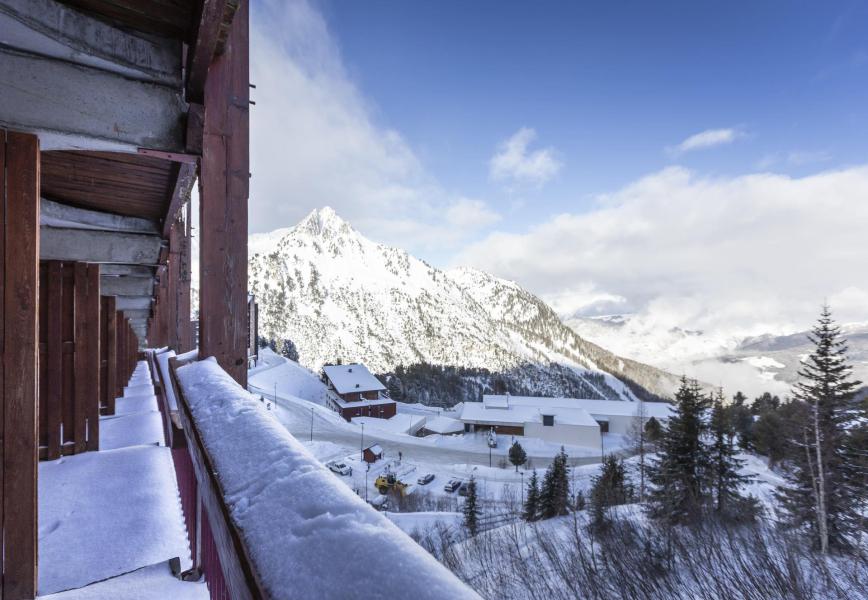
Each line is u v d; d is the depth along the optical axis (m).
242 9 2.45
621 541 7.05
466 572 7.02
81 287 3.97
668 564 6.04
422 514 18.33
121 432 4.66
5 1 1.58
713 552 5.98
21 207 1.86
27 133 1.87
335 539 0.58
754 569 5.36
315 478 0.79
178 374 2.15
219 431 1.24
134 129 2.12
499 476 30.11
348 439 36.69
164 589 1.81
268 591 0.55
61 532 2.41
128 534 2.40
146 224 4.62
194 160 2.34
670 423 17.47
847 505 12.81
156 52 2.12
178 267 6.70
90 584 1.90
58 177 3.41
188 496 2.16
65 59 1.92
